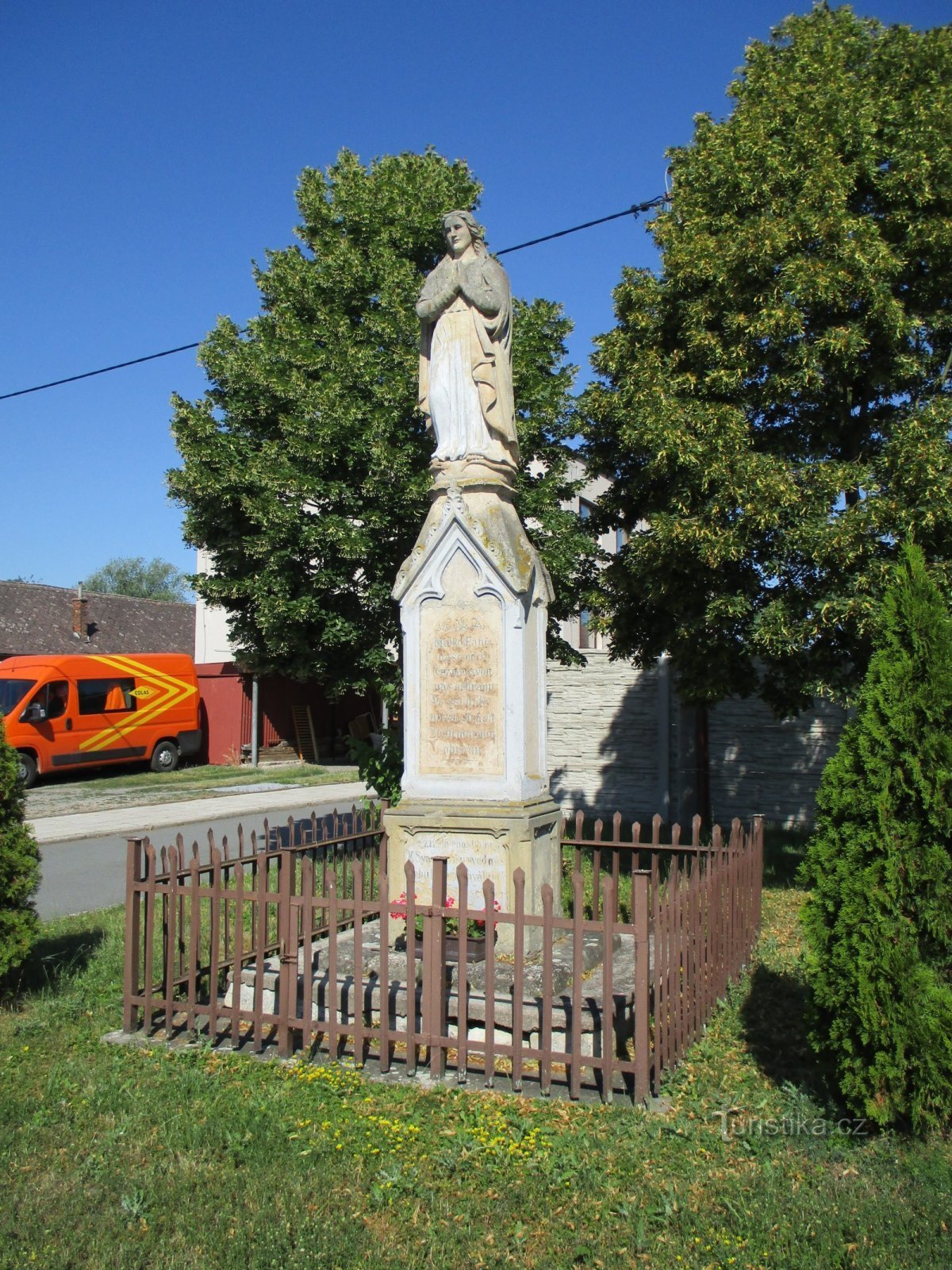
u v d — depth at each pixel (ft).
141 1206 13.64
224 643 106.01
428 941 17.74
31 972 24.62
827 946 16.05
